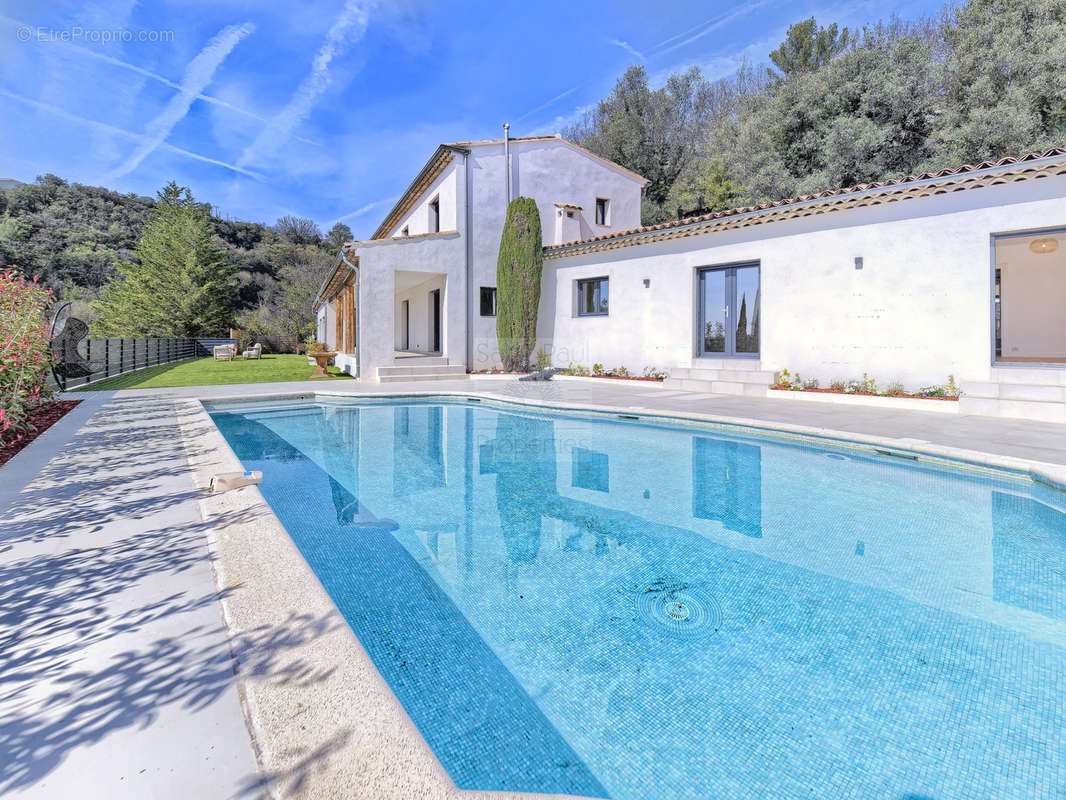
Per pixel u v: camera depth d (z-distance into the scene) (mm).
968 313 7969
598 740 1855
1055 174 7133
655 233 11719
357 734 1437
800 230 9703
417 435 7562
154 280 34781
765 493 4719
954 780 1661
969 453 5090
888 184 8375
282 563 2547
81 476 4281
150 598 2264
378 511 4324
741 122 28125
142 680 1725
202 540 2926
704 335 11641
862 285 8969
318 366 16250
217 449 5199
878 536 3721
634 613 2725
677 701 2059
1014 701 2033
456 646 2436
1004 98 18469
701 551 3496
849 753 1782
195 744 1456
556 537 3762
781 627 2582
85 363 12570
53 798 1287
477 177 15062
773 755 1775
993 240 7770
